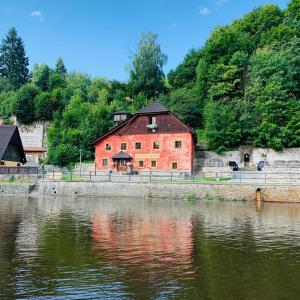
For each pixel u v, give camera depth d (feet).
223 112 196.54
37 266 37.35
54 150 216.54
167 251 44.16
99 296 29.07
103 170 178.40
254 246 47.21
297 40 216.33
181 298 28.68
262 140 187.42
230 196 113.39
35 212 83.35
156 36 295.28
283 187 108.88
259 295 29.43
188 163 165.17
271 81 198.08
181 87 278.05
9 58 383.24
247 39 250.57
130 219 71.61
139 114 175.22
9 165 186.60
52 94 278.67
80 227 61.46
